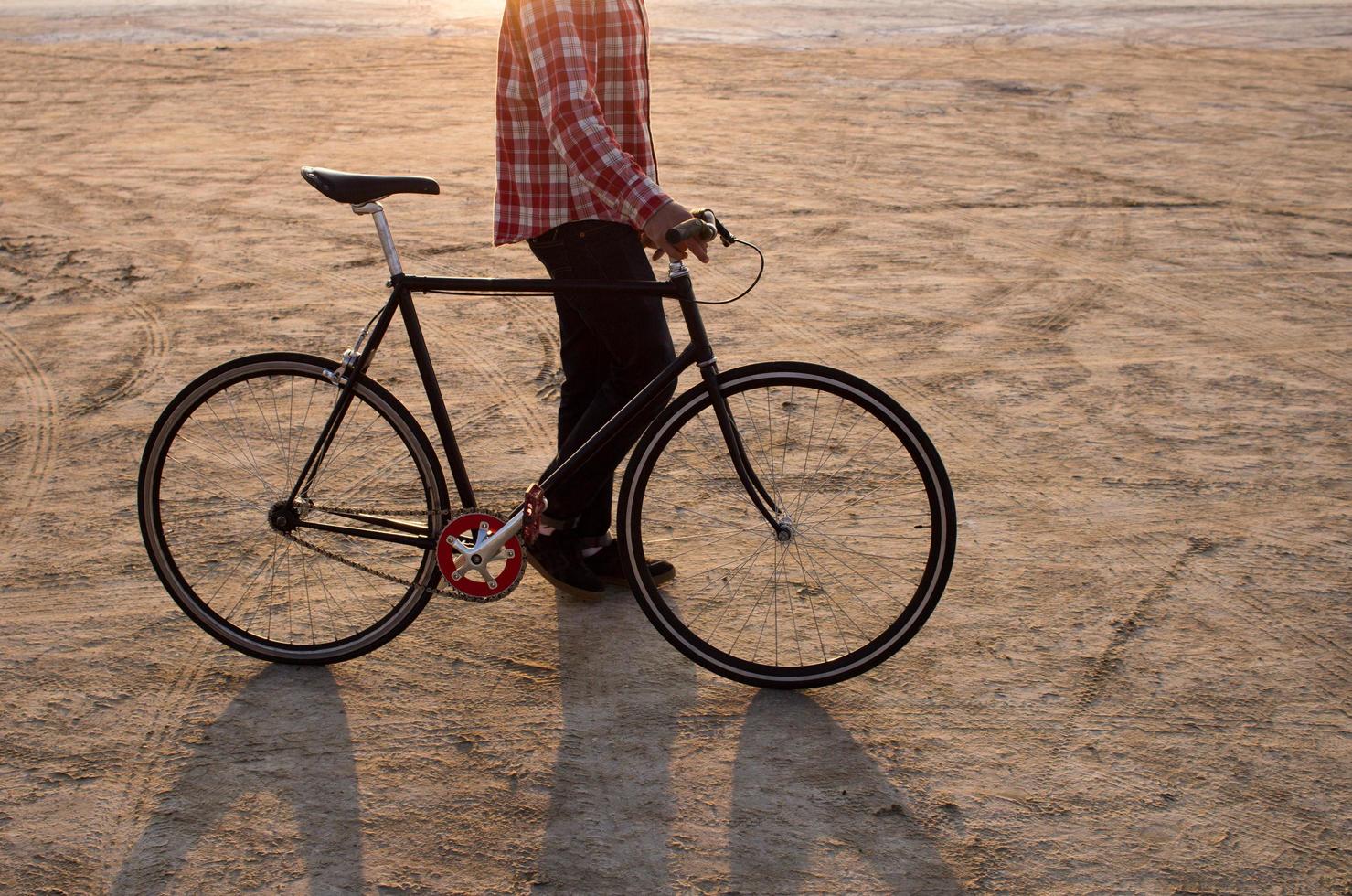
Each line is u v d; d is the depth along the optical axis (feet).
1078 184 26.27
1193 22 59.16
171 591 9.71
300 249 21.30
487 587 9.46
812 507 12.03
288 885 7.41
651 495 12.29
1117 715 9.00
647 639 10.05
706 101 36.27
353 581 10.78
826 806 8.10
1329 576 10.85
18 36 52.19
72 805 8.07
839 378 8.89
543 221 8.98
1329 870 7.50
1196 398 14.87
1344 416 14.32
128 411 14.30
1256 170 27.58
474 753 8.63
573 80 8.08
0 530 11.61
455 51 47.70
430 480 9.39
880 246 21.56
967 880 7.47
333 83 39.75
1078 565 11.07
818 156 28.94
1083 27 57.00
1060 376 15.57
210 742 8.72
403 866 7.57
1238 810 8.02
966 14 62.28
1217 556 11.22
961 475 12.80
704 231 8.07
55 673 9.48
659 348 9.31
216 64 44.04
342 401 9.37
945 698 9.25
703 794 8.23
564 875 7.50
